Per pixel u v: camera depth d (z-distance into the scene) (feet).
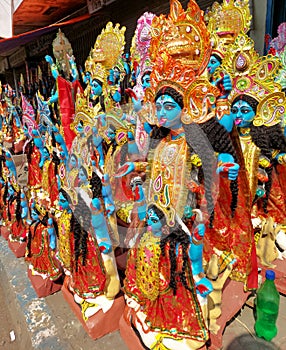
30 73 43.55
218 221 8.40
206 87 5.64
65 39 8.86
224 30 10.61
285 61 10.45
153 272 6.41
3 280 12.28
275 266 9.49
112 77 8.69
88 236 8.05
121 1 22.67
